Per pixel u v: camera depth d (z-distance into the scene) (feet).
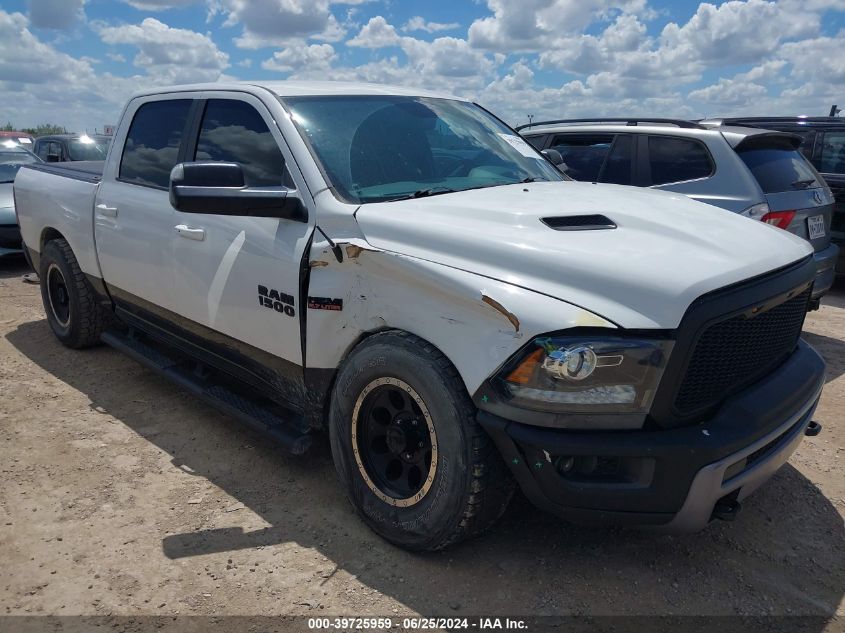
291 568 9.19
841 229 25.53
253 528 10.11
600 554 9.51
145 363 14.43
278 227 10.50
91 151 40.78
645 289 7.68
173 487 11.26
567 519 8.22
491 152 12.72
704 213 10.29
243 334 11.40
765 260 8.82
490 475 8.39
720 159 18.29
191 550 9.59
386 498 9.43
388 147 11.32
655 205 10.37
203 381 13.24
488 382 7.98
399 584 8.86
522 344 7.73
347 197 10.13
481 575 9.02
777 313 9.01
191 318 12.59
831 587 8.92
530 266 8.18
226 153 11.98
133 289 14.26
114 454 12.37
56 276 17.78
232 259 11.23
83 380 15.94
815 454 12.61
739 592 8.80
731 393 8.48
